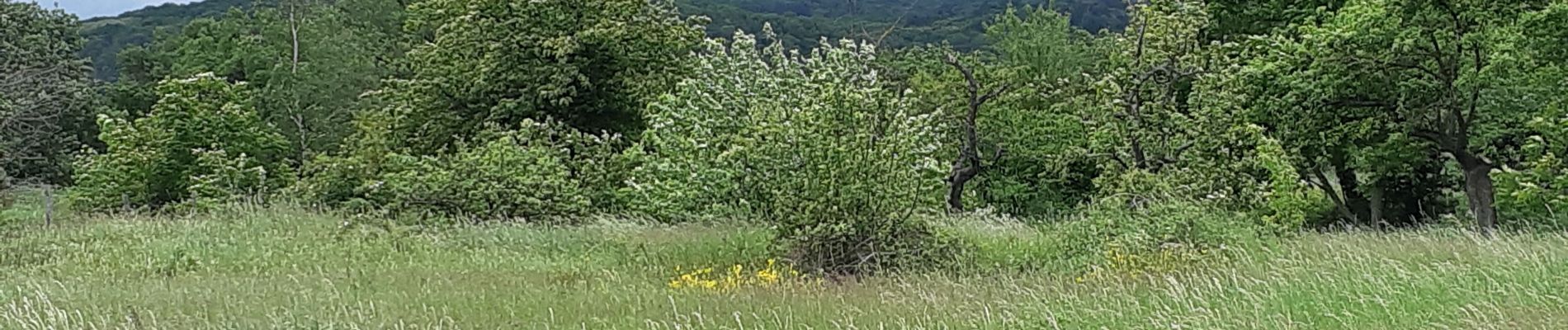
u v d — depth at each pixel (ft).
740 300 31.22
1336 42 55.83
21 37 127.54
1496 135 57.88
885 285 35.09
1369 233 44.37
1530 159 54.24
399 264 42.86
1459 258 31.17
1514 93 57.31
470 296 32.91
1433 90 56.90
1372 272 29.53
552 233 51.67
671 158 53.21
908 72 107.24
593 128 83.51
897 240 39.83
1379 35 54.95
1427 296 26.22
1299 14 68.23
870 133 40.22
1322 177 66.13
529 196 59.00
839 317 27.68
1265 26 70.33
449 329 27.04
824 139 39.63
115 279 38.96
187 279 38.63
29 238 50.67
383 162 71.72
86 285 36.78
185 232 51.70
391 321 28.09
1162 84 61.93
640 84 80.53
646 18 84.33
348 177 67.36
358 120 92.79
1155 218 38.34
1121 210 39.70
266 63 148.46
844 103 40.04
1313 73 56.65
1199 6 62.95
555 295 33.01
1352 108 59.72
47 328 26.91
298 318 28.48
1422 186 69.21
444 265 42.50
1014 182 85.05
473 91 81.76
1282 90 59.06
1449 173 69.15
